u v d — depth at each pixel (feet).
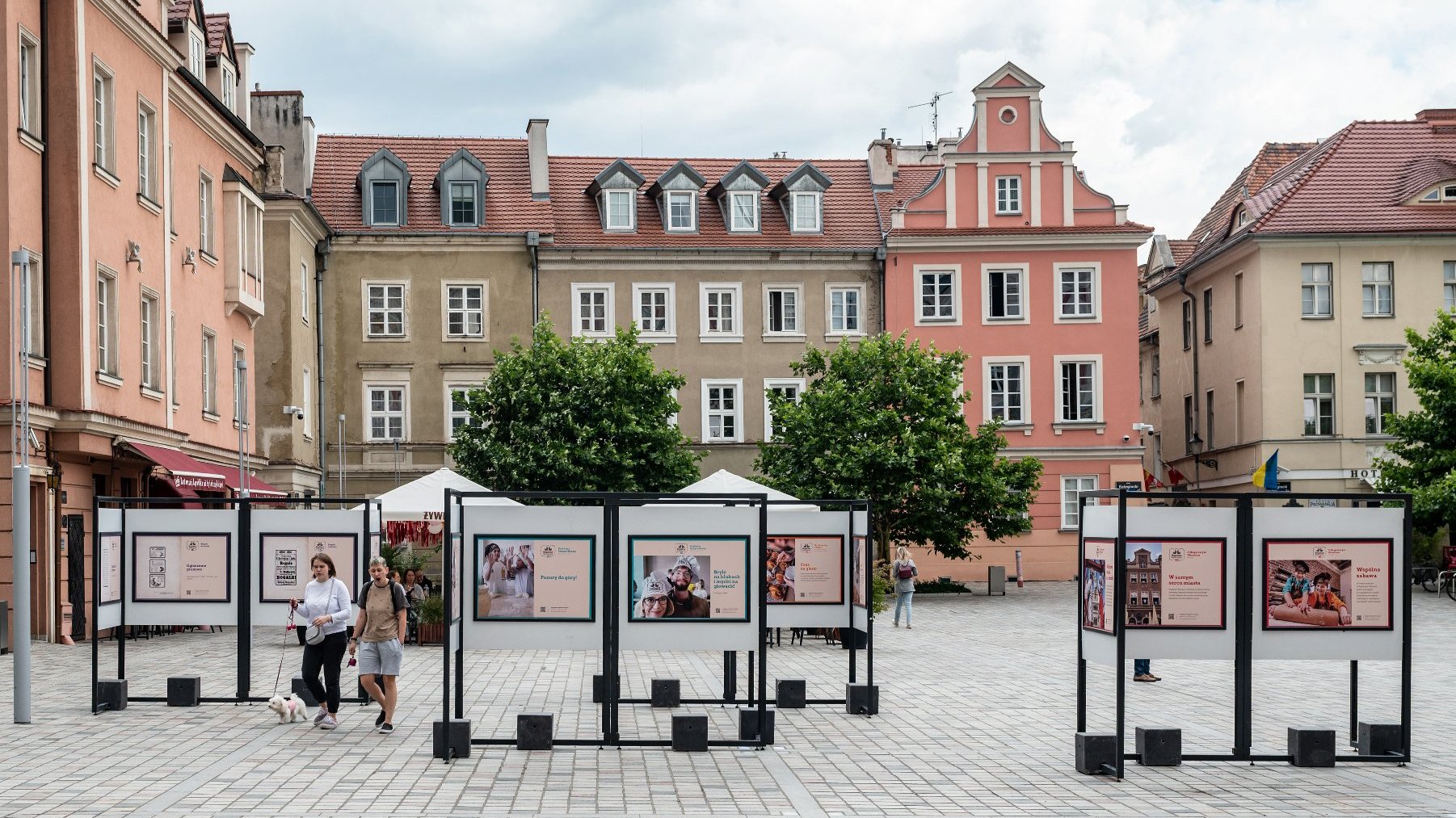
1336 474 164.25
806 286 173.58
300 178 161.99
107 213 94.32
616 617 47.73
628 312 170.81
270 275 144.87
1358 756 45.70
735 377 171.73
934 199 173.99
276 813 37.17
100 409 92.12
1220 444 179.52
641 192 176.45
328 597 53.16
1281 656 44.73
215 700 59.57
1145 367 216.74
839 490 138.72
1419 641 92.89
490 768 44.34
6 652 82.43
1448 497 128.57
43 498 87.56
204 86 113.91
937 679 71.61
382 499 90.94
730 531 48.52
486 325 167.73
